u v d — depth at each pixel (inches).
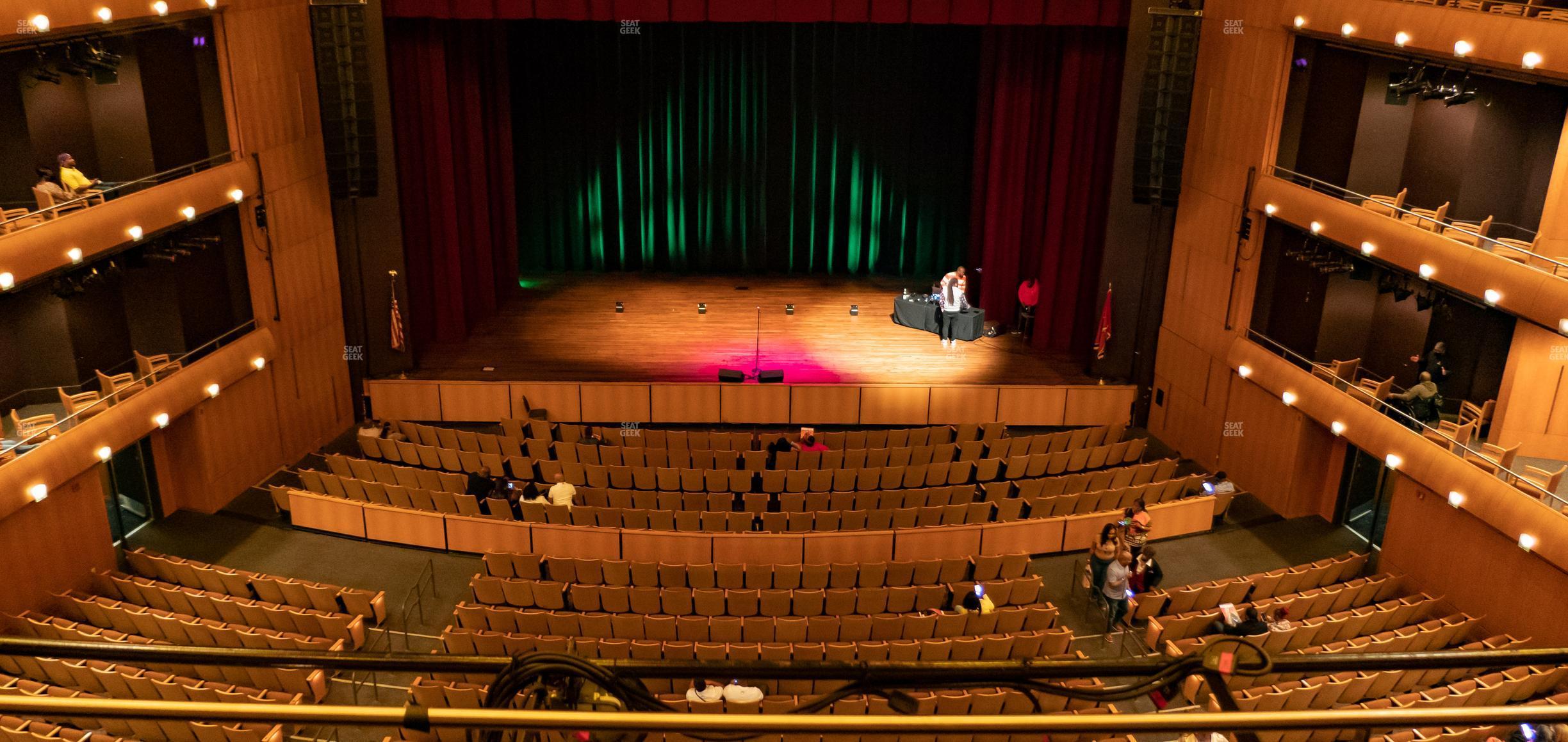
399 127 783.1
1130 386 781.3
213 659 82.8
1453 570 564.7
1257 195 660.1
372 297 762.2
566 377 768.3
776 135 959.0
